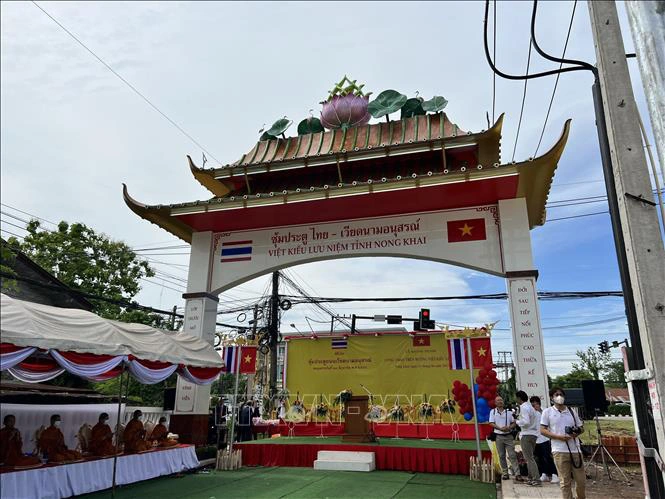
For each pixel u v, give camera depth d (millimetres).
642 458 4285
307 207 10516
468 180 9266
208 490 8570
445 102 11844
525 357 8977
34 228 18203
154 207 11102
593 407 10219
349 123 12539
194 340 10422
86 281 18359
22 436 10148
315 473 10336
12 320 6426
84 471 8250
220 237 11992
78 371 7246
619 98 4090
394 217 10789
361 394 16453
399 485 8891
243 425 15422
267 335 18422
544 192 10078
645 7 2197
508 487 7742
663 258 3717
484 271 9922
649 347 3596
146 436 10672
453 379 15758
